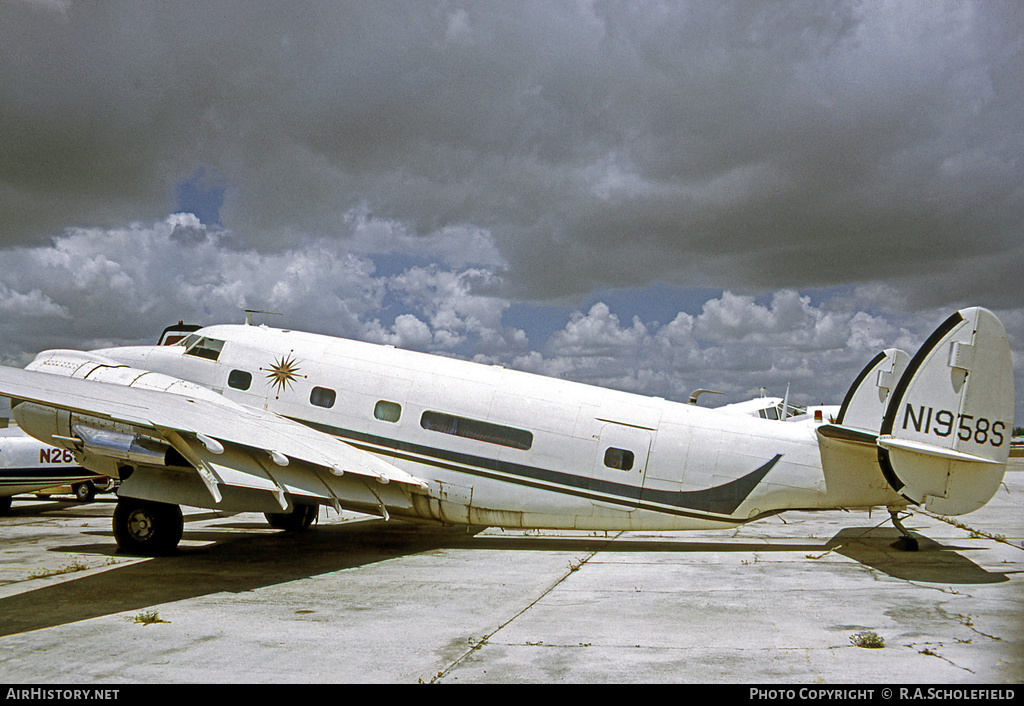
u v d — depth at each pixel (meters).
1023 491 24.64
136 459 9.78
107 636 6.29
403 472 11.43
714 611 7.33
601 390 11.87
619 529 11.41
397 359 12.12
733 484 11.12
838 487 11.13
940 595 8.11
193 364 12.39
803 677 5.17
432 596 8.04
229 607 7.44
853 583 8.85
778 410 24.72
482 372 11.97
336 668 5.41
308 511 13.59
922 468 10.00
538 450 11.30
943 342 10.16
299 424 11.69
